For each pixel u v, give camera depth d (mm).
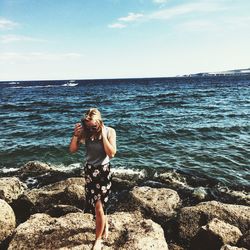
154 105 38062
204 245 6465
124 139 18641
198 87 83125
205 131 20391
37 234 5816
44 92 77750
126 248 5363
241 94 54062
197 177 12148
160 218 7840
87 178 5141
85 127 4965
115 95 60000
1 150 16562
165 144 17312
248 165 13609
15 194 9516
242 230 6980
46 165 13102
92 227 5969
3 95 67375
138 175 12375
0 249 6246
